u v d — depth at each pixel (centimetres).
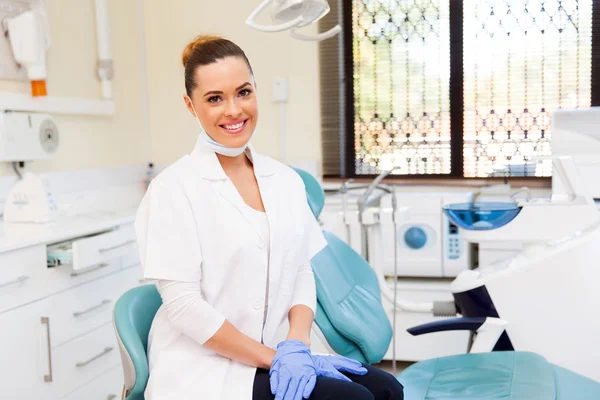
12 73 285
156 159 391
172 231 147
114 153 358
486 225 230
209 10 379
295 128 379
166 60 385
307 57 373
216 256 151
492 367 199
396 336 329
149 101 389
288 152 381
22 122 280
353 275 221
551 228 224
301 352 143
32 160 297
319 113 375
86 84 336
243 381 141
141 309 161
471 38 355
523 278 222
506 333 223
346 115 375
